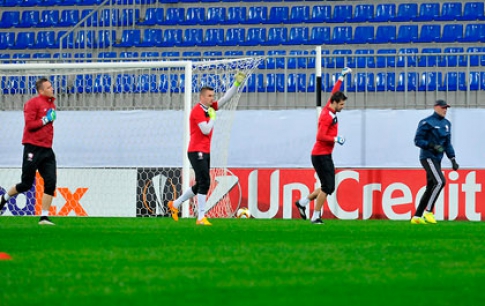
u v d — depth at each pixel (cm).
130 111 4944
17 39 7131
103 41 6744
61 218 4341
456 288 1477
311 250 2200
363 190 4709
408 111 4816
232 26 6956
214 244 2392
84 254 2055
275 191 4744
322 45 6569
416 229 3303
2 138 4991
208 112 3553
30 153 3494
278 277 1619
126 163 4931
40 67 4553
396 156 4816
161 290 1426
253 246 2322
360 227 3441
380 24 6762
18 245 2327
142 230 3077
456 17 6650
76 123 4991
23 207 4872
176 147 4891
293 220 4291
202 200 3622
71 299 1314
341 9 6925
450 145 3962
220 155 4778
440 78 6141
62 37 6419
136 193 4869
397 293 1409
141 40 6956
